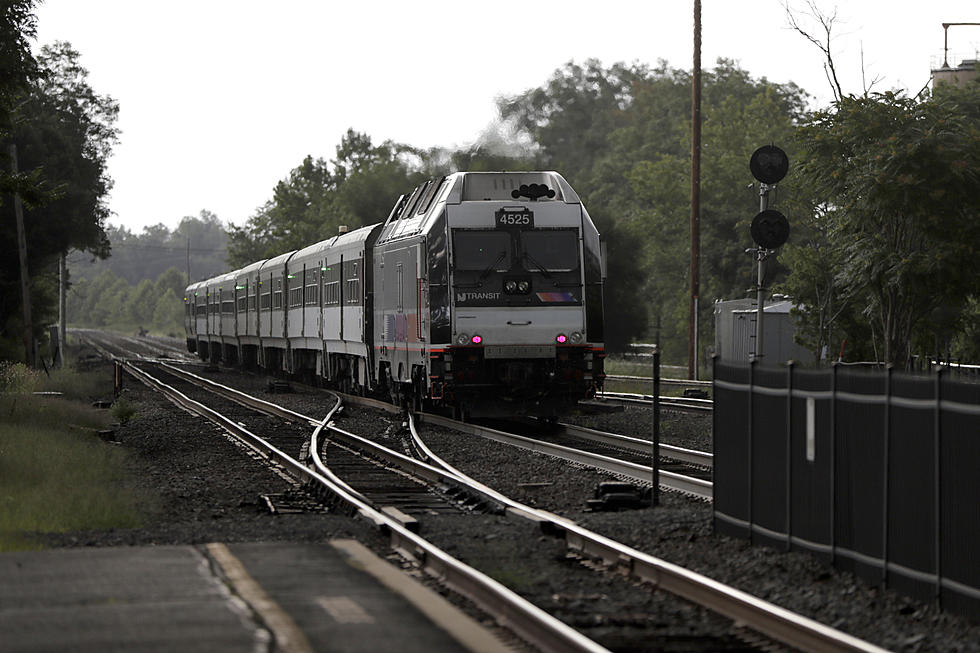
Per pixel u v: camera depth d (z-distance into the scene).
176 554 37.06
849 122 99.75
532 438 80.25
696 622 30.47
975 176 92.75
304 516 48.59
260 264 180.88
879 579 34.78
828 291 125.56
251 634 26.86
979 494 30.41
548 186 86.06
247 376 182.12
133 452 75.69
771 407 40.78
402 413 97.94
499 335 81.69
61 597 30.77
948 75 196.25
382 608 29.52
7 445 69.38
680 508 49.44
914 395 33.28
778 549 40.19
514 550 40.22
